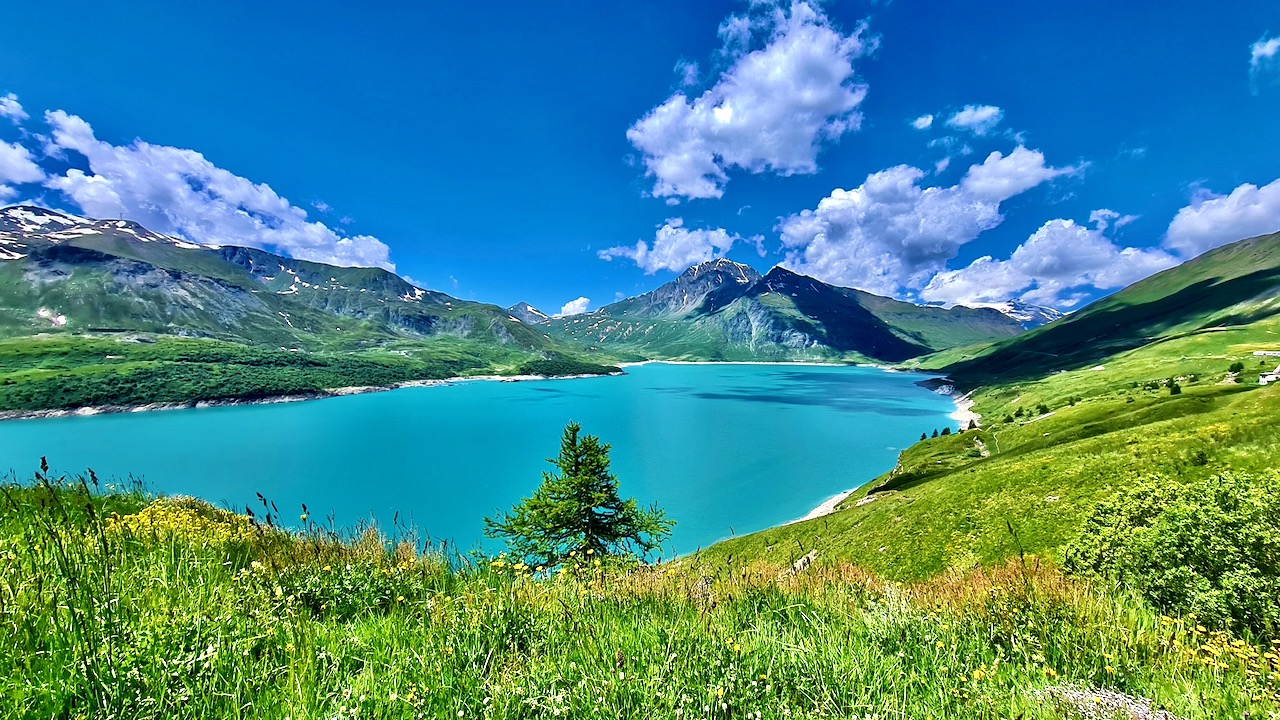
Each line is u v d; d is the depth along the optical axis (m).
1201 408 78.44
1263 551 8.56
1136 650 5.07
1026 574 7.15
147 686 3.14
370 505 90.50
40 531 4.88
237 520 9.73
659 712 3.39
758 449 136.62
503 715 3.24
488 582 6.52
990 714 3.70
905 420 183.25
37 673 3.14
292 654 3.79
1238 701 4.07
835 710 3.53
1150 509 12.00
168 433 153.62
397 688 3.49
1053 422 100.12
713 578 7.06
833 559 8.84
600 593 6.10
